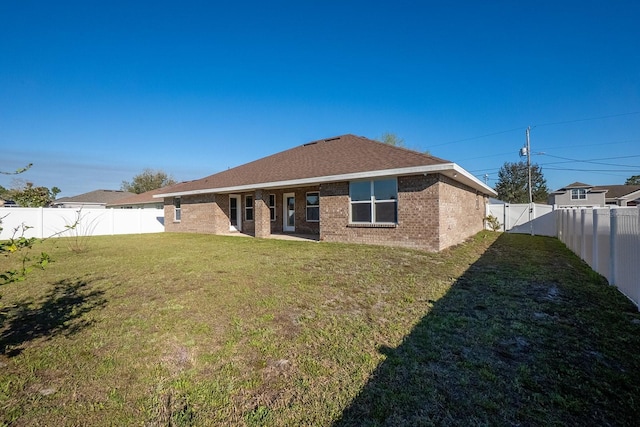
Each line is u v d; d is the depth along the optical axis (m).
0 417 2.34
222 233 17.94
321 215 12.77
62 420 2.33
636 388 2.65
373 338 3.67
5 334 3.83
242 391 2.68
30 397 2.60
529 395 2.57
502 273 7.04
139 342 3.60
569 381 2.77
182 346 3.50
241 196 18.95
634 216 4.88
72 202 37.81
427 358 3.19
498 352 3.31
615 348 3.38
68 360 3.20
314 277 6.60
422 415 2.35
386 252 9.70
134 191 49.56
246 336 3.74
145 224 21.50
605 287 5.86
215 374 2.94
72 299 5.21
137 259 9.12
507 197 42.34
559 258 9.19
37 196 19.25
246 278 6.53
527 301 5.02
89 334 3.82
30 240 2.77
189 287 5.88
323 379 2.84
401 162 10.72
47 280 6.55
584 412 2.36
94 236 17.45
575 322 4.12
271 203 17.97
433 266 7.77
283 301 5.03
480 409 2.40
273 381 2.82
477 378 2.82
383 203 11.19
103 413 2.41
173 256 9.59
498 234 17.25
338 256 9.11
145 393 2.65
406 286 5.93
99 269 7.65
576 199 36.66
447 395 2.58
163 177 52.09
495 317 4.32
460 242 12.49
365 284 6.06
